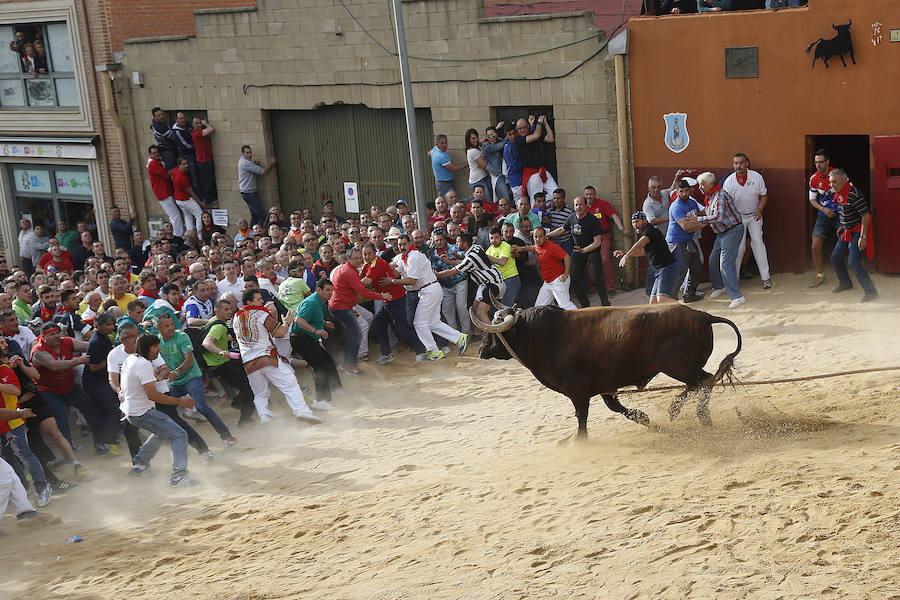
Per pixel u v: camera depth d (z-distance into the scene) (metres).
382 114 21.64
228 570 8.73
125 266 17.84
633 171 17.95
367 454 12.05
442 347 16.61
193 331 14.26
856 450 8.54
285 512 10.26
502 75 19.19
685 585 6.45
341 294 15.40
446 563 7.84
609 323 10.12
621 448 10.15
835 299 14.94
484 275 15.71
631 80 17.55
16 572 9.54
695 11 18.11
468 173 20.16
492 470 10.37
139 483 12.20
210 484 11.81
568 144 18.69
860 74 15.27
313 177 23.33
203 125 24.17
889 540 6.48
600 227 16.56
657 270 14.43
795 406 10.50
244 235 21.22
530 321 10.48
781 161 16.33
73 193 27.59
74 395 13.20
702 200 17.14
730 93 16.56
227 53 23.38
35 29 26.78
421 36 20.17
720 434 9.95
